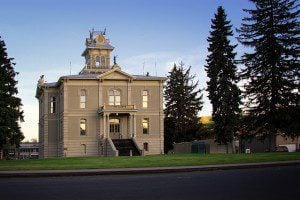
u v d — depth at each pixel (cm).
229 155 4309
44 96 7600
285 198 1491
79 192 1747
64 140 6950
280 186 1820
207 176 2361
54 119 7588
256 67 5581
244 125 5731
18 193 1752
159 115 7362
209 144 6950
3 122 5284
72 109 7038
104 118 6950
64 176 2541
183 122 9300
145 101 7344
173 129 9331
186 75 9619
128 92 7238
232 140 6372
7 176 2511
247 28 5647
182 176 2403
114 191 1764
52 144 7544
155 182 2091
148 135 7275
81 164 3362
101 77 7119
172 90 9506
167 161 3478
